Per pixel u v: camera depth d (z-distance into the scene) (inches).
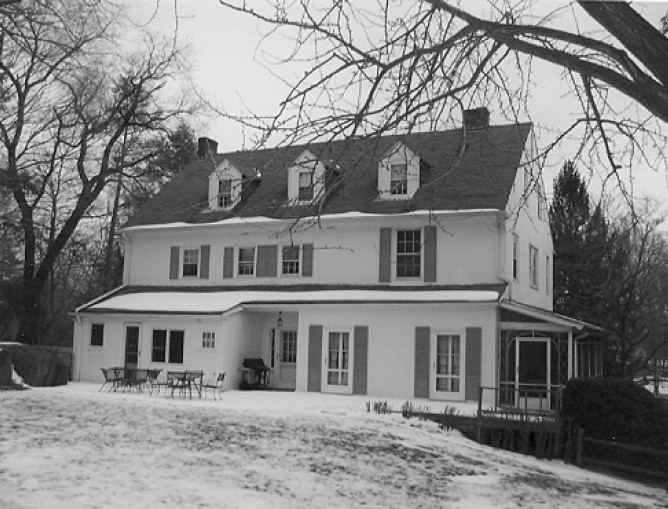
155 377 948.0
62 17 550.3
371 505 414.6
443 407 855.1
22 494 352.2
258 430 613.9
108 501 355.6
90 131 1261.1
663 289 1198.3
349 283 1062.4
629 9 225.5
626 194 305.4
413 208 1013.2
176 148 1439.5
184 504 366.3
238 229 1152.2
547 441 732.7
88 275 1835.6
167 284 1208.8
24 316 1275.8
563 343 901.8
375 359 975.0
